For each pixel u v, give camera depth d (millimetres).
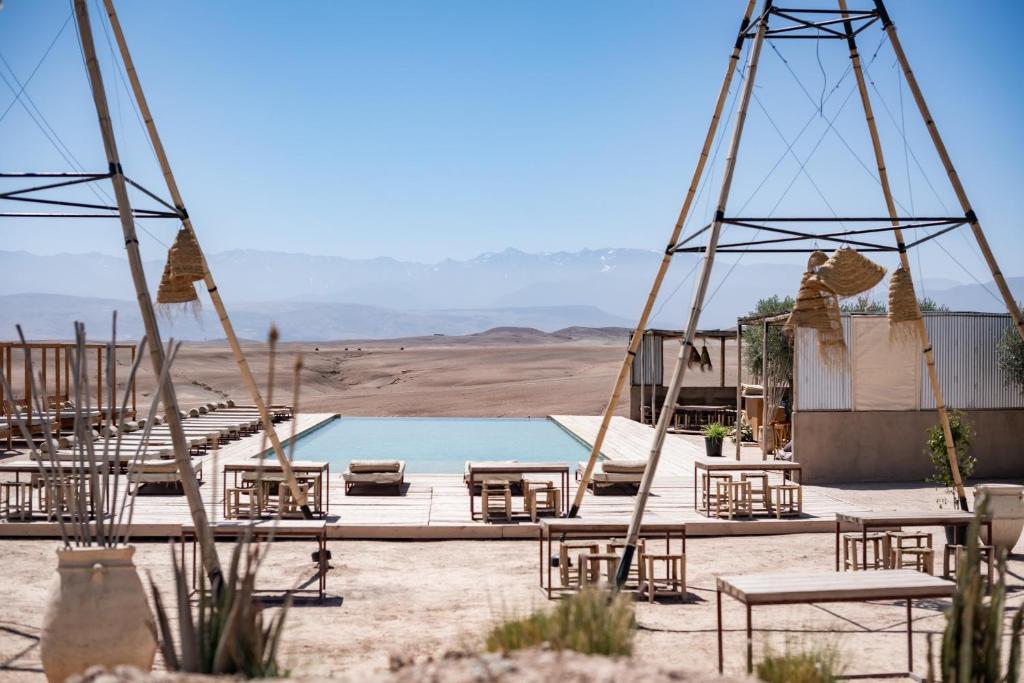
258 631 4777
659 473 17359
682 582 8828
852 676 6387
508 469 13508
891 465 16281
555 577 9758
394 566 10328
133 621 5996
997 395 16641
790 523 12438
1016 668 5156
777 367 21547
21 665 6668
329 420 30812
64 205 9492
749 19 10273
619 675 4305
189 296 10570
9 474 17000
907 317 11867
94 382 45688
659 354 28297
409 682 4285
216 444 20688
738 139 9484
